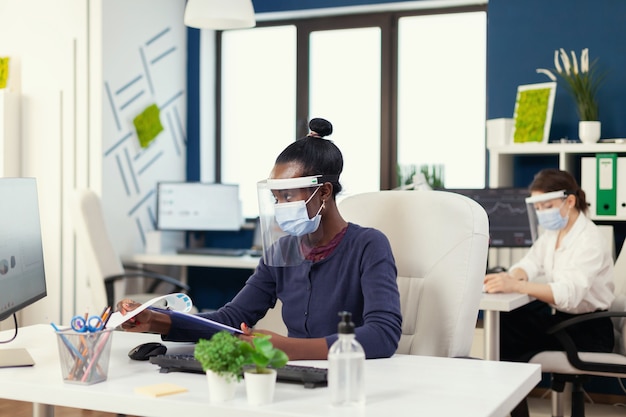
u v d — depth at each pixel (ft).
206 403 4.56
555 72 15.28
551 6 15.31
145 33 17.20
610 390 14.88
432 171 16.74
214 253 16.53
